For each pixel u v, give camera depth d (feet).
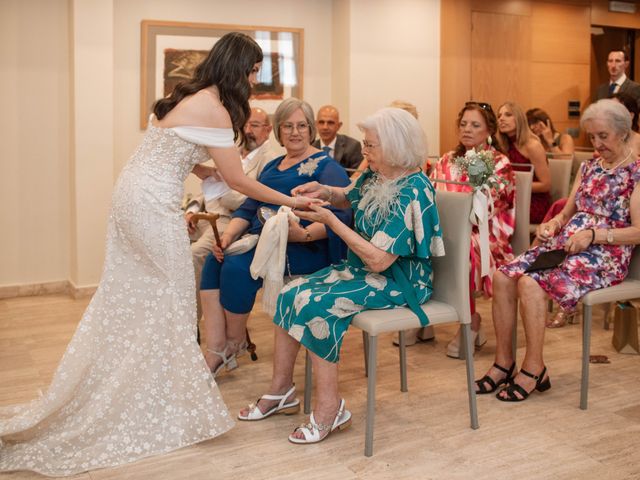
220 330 11.15
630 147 10.50
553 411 9.84
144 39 17.94
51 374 11.67
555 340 13.12
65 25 17.29
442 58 20.79
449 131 21.16
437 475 8.03
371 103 19.93
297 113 10.80
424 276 9.16
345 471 8.14
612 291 10.02
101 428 8.53
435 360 12.14
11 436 8.54
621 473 8.02
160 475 8.07
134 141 18.24
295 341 9.59
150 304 8.70
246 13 19.13
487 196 9.30
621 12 24.16
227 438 9.04
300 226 10.66
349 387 10.89
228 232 11.15
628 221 10.37
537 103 22.81
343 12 19.66
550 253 10.27
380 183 8.96
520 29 22.06
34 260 17.63
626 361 11.96
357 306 8.75
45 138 17.42
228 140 8.80
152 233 8.52
